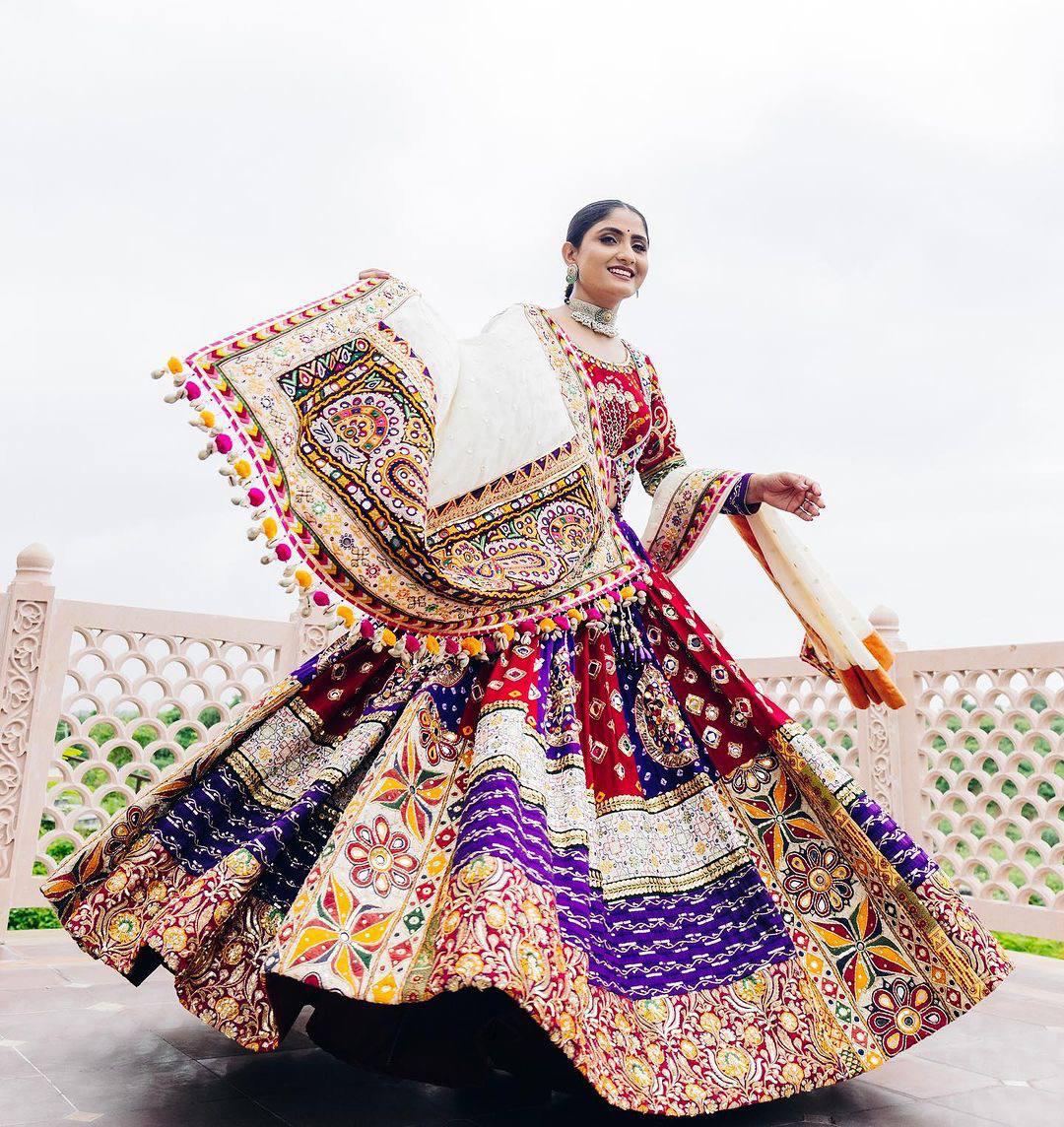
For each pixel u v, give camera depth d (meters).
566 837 1.79
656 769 2.08
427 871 1.68
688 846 1.98
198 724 4.66
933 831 4.85
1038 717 4.44
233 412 1.66
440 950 1.43
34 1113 1.67
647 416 2.50
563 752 1.90
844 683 2.51
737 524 2.64
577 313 2.47
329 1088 1.90
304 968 1.49
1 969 3.08
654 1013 1.69
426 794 1.78
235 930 1.79
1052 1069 2.15
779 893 1.97
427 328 1.96
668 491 2.62
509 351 2.23
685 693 2.19
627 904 1.84
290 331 1.80
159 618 4.55
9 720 4.04
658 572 2.34
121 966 1.87
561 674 1.99
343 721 2.12
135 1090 1.84
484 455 2.05
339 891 1.60
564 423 2.19
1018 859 4.46
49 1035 2.23
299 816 1.79
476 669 1.96
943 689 4.88
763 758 2.11
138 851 1.99
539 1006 1.39
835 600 2.53
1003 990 3.16
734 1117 1.79
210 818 2.02
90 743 4.37
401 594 1.77
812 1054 1.75
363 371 1.80
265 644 4.85
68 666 4.31
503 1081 1.97
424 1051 1.77
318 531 1.68
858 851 1.96
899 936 1.91
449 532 1.97
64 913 2.03
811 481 2.39
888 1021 1.83
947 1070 2.14
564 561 2.07
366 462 1.72
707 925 1.86
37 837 4.11
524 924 1.44
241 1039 1.70
